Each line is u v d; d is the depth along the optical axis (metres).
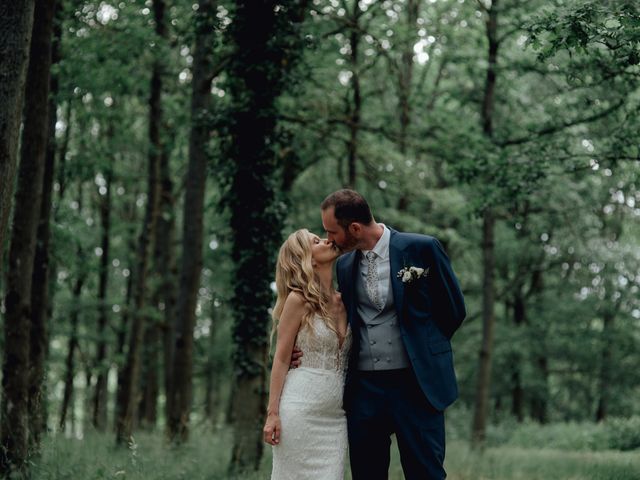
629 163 9.59
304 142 13.83
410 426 4.52
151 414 19.78
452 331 4.73
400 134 13.38
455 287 4.66
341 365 4.71
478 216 10.34
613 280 21.12
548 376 27.12
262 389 9.58
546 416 28.05
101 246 19.47
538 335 24.30
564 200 15.18
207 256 20.12
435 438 4.54
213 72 11.36
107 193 18.91
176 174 20.09
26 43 5.62
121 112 14.52
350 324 4.70
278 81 9.95
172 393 12.09
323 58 12.96
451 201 15.77
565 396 28.56
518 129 12.23
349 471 7.80
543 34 7.33
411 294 4.59
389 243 4.67
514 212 12.49
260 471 8.75
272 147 10.10
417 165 15.26
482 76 14.64
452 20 15.22
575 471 8.85
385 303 4.60
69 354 18.81
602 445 16.38
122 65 12.70
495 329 24.56
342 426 4.70
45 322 8.80
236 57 9.96
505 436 19.91
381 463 4.68
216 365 26.20
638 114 8.80
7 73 5.54
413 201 17.83
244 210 9.77
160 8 13.49
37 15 7.11
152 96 14.03
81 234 14.66
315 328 4.64
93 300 18.97
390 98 17.83
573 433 18.22
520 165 9.46
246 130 9.84
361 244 4.69
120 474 6.61
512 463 9.95
